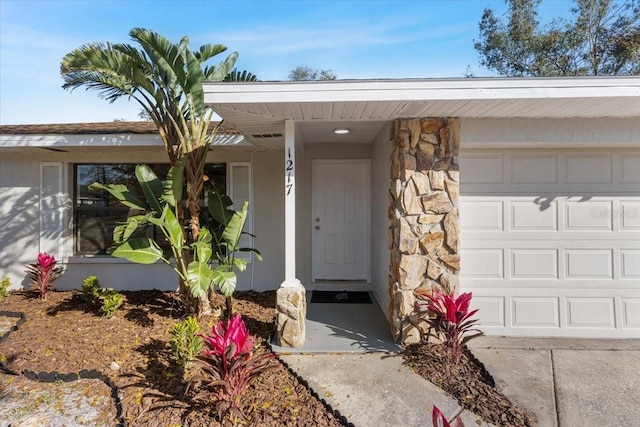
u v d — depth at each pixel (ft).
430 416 9.83
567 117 13.98
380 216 18.37
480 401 10.43
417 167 13.91
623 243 14.84
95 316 16.87
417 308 13.85
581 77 11.21
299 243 22.38
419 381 11.48
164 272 22.40
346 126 16.17
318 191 22.77
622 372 11.96
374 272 21.01
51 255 22.15
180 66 15.14
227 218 17.30
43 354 13.05
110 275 22.38
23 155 22.36
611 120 14.08
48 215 22.30
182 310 17.33
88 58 14.87
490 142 14.17
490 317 15.02
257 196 22.33
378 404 10.28
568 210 14.96
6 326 15.76
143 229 22.08
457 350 12.40
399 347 13.75
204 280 13.98
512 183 14.99
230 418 9.43
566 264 14.92
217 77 17.25
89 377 11.76
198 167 16.49
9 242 22.47
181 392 10.68
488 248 15.05
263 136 17.79
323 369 12.17
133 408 9.95
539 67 46.91
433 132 13.92
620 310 14.82
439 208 13.83
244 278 22.47
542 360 12.74
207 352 9.28
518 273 14.98
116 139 19.60
